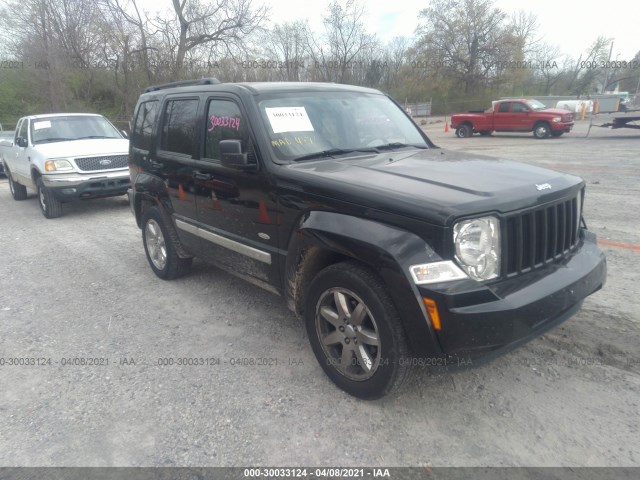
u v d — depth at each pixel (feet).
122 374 11.48
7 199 39.27
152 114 16.62
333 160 11.71
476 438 8.85
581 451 8.42
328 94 13.74
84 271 19.24
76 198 28.73
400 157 12.15
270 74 95.76
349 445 8.82
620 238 19.48
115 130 34.76
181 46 89.81
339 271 9.52
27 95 112.88
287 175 10.71
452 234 8.18
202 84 14.84
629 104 71.56
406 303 8.38
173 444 9.03
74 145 29.78
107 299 16.16
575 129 82.64
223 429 9.37
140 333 13.57
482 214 8.43
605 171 35.55
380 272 8.70
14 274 19.21
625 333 12.12
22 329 14.11
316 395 10.33
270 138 11.52
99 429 9.53
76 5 97.25
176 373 11.43
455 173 10.28
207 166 13.16
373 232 8.88
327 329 10.48
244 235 12.41
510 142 63.93
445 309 8.07
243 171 11.80
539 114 68.23
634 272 15.93
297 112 12.45
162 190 15.74
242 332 13.38
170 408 10.10
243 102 12.16
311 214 10.12
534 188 9.39
